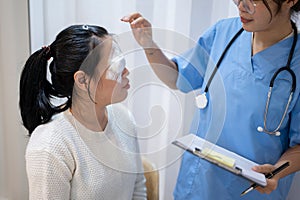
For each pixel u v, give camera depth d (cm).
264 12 95
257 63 109
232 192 118
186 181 126
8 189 195
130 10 154
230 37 120
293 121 107
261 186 96
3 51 173
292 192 150
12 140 186
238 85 112
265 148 112
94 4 158
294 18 107
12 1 164
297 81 104
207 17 147
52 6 163
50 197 89
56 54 90
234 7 142
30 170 89
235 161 104
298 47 105
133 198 114
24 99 97
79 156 92
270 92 106
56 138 90
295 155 108
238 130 112
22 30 168
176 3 147
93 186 94
